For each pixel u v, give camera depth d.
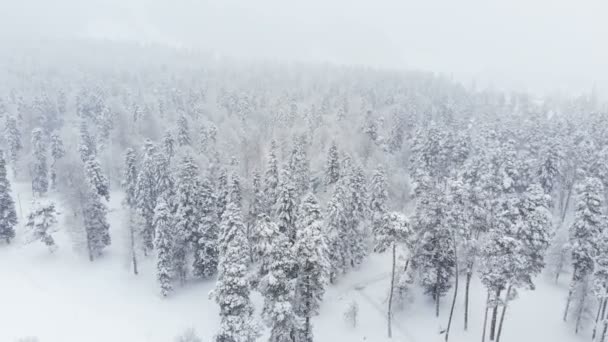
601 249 35.34
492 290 33.06
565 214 62.84
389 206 61.12
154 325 41.81
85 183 56.50
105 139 86.25
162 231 45.28
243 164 73.38
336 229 46.50
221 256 34.34
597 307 40.19
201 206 47.62
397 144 89.38
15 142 81.62
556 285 47.75
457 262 38.28
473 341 38.88
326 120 95.94
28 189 78.12
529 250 35.50
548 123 85.94
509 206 41.62
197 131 92.19
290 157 63.38
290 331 30.98
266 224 33.84
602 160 57.94
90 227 54.19
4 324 42.34
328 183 62.88
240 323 32.06
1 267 53.69
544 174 59.91
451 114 99.81
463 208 37.19
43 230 55.09
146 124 89.94
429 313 43.16
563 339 39.03
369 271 52.12
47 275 51.62
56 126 102.00
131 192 61.44
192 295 46.59
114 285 49.25
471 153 76.38
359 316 43.41
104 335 40.62
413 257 42.78
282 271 30.19
